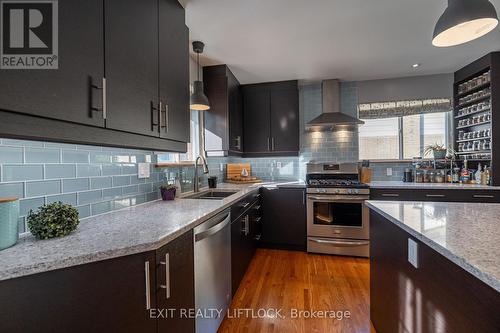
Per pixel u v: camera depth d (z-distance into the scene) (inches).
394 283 49.5
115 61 41.3
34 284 27.0
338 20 75.2
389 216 48.4
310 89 141.1
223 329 62.4
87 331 30.0
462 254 27.9
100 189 53.8
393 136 134.5
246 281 87.2
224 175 138.6
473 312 27.9
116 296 32.2
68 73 32.8
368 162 128.6
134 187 65.1
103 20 38.8
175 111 61.7
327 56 101.4
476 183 110.7
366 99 133.6
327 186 113.2
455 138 123.7
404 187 107.9
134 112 46.1
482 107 107.9
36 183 40.6
